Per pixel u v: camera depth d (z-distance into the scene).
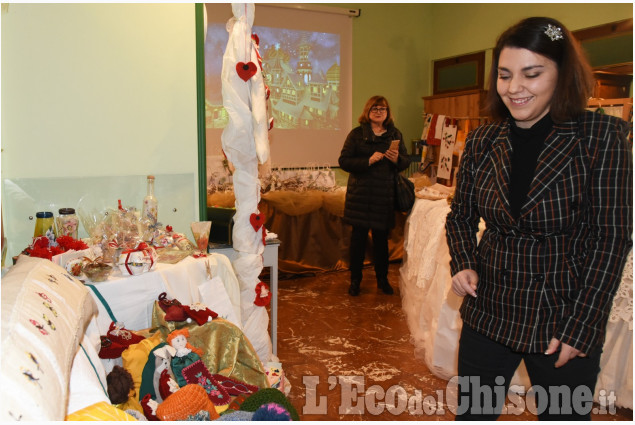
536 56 1.14
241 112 2.00
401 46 5.97
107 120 2.09
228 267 2.00
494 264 1.27
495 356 1.30
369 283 4.27
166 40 2.19
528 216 1.19
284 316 3.43
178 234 2.11
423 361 2.70
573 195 1.15
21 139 1.92
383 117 3.70
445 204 2.82
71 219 1.85
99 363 1.17
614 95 3.75
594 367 1.19
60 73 1.98
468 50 5.63
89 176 2.07
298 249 4.49
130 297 1.62
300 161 5.48
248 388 1.57
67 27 1.97
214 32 4.78
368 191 3.72
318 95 5.52
